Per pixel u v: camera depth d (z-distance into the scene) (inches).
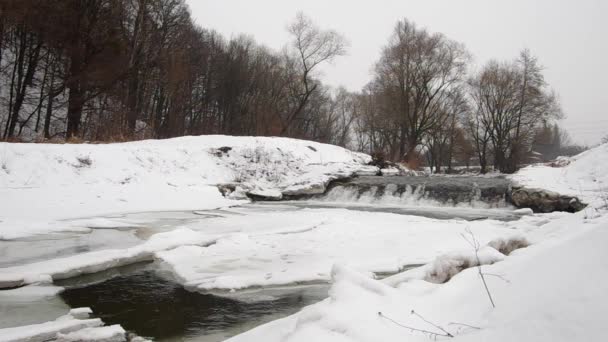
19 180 601.6
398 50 1524.4
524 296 115.9
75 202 592.1
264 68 1932.8
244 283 283.9
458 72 1539.1
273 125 1641.2
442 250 366.3
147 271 325.1
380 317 135.7
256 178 948.0
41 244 386.6
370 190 910.4
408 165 1359.5
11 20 898.1
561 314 95.0
